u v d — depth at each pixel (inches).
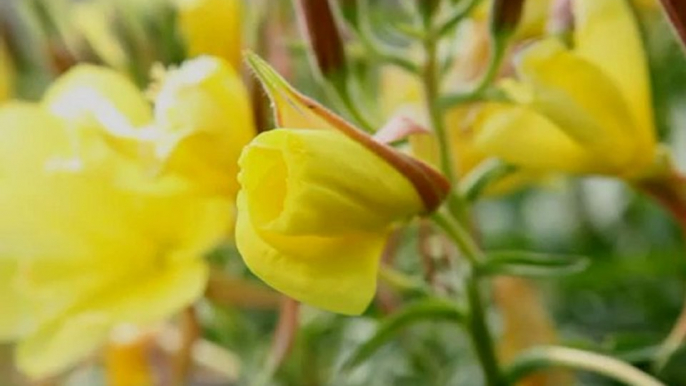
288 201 13.1
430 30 15.6
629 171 15.3
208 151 14.9
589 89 14.8
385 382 19.9
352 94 15.5
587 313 22.0
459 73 16.6
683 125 21.3
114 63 17.8
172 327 18.4
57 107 16.4
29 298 16.2
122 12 17.8
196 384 20.4
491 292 18.8
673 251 20.5
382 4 19.7
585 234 22.8
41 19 17.7
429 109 15.4
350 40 16.4
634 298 21.7
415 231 18.6
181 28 17.0
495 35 15.1
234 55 16.0
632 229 22.7
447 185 13.6
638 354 16.5
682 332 16.2
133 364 18.1
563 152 15.1
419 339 20.0
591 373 20.6
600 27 15.1
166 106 14.9
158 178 15.1
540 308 17.9
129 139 15.3
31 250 16.2
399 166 13.4
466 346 20.2
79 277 16.1
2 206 16.2
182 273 16.1
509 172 15.7
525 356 16.0
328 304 13.3
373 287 13.4
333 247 13.5
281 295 16.5
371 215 13.4
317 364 19.6
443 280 16.8
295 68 18.5
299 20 15.6
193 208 15.9
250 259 13.2
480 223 22.1
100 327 16.3
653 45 20.8
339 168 13.2
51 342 16.3
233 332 19.6
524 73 14.8
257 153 13.1
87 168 15.7
